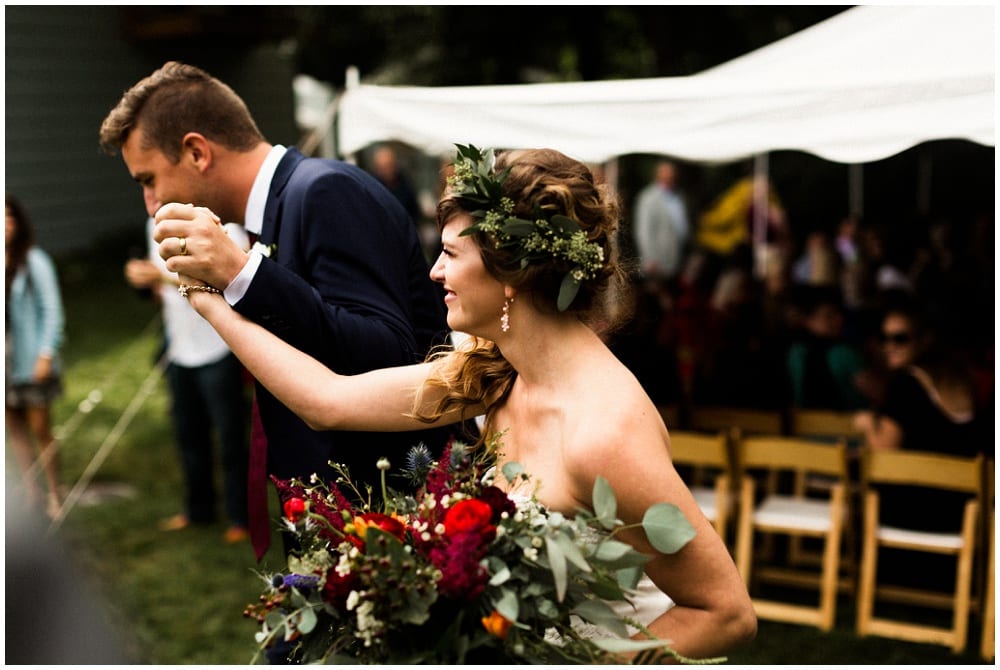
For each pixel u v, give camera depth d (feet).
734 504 14.49
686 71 43.45
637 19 44.65
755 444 13.80
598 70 46.14
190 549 16.33
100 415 25.27
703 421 16.17
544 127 13.64
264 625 4.59
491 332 4.86
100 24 47.34
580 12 45.27
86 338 34.17
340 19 56.59
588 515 4.25
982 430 13.15
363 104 15.49
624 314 5.27
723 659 4.23
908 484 13.07
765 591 15.16
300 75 61.93
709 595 4.54
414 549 4.37
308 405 5.51
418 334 7.20
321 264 6.56
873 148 11.34
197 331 16.44
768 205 34.30
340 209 6.67
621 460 4.40
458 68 51.49
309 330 5.87
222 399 16.49
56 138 46.06
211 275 5.63
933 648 12.85
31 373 16.81
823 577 14.26
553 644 4.33
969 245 22.08
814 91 11.65
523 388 5.17
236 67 52.44
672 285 21.27
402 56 58.59
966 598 12.64
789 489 16.43
